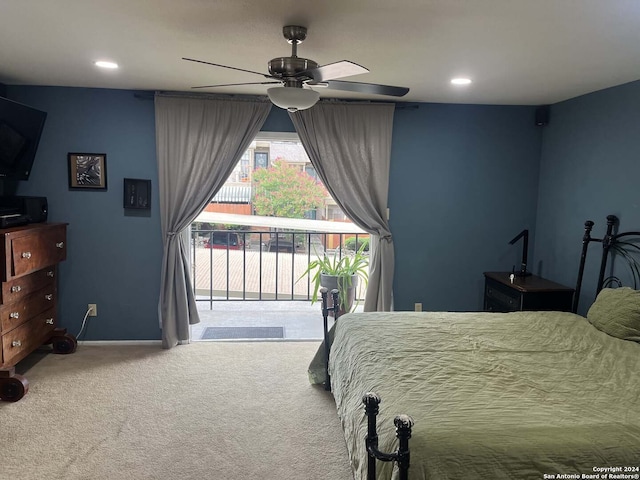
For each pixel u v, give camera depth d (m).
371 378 2.27
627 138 3.43
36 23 2.36
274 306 5.78
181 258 4.25
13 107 3.35
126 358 4.00
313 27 2.34
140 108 4.14
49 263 3.74
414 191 4.49
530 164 4.55
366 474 1.86
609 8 2.01
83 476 2.42
